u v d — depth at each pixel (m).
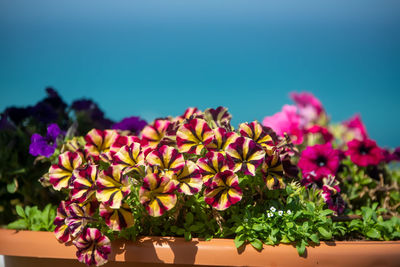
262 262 1.35
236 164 1.37
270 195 1.45
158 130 1.52
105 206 1.34
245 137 1.38
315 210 1.45
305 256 1.35
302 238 1.38
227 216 1.45
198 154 1.40
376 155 1.66
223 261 1.35
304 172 1.56
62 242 1.40
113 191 1.34
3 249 1.43
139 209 1.39
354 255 1.36
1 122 1.68
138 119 1.75
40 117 1.73
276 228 1.38
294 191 1.46
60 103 1.83
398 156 1.78
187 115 1.57
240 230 1.38
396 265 1.36
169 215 1.41
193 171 1.36
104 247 1.34
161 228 1.43
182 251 1.36
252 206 1.44
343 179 1.64
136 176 1.39
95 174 1.38
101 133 1.49
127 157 1.38
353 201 1.65
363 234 1.49
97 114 1.88
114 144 1.44
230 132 1.40
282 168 1.41
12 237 1.43
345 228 1.45
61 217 1.41
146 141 1.48
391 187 1.65
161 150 1.37
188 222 1.40
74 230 1.35
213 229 1.40
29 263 1.43
